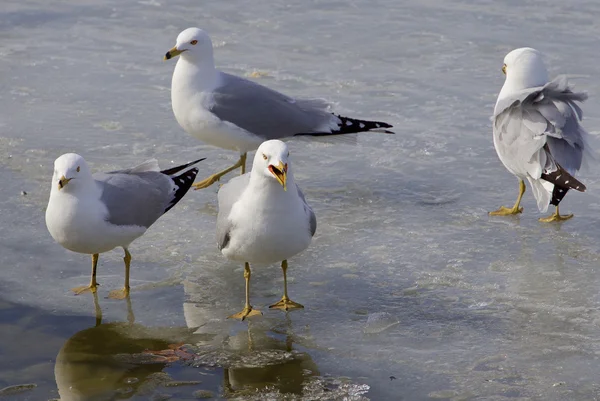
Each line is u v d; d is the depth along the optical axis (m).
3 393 9.50
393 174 15.29
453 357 10.15
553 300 11.37
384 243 12.97
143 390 9.58
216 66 19.39
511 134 13.22
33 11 22.55
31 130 16.56
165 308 11.31
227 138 14.74
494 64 19.55
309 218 10.79
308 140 15.29
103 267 12.36
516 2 23.09
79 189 10.84
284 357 10.20
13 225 13.29
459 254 12.61
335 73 19.25
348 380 9.73
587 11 22.33
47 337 10.62
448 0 23.38
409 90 18.44
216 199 14.55
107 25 21.80
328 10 22.80
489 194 14.59
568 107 13.06
